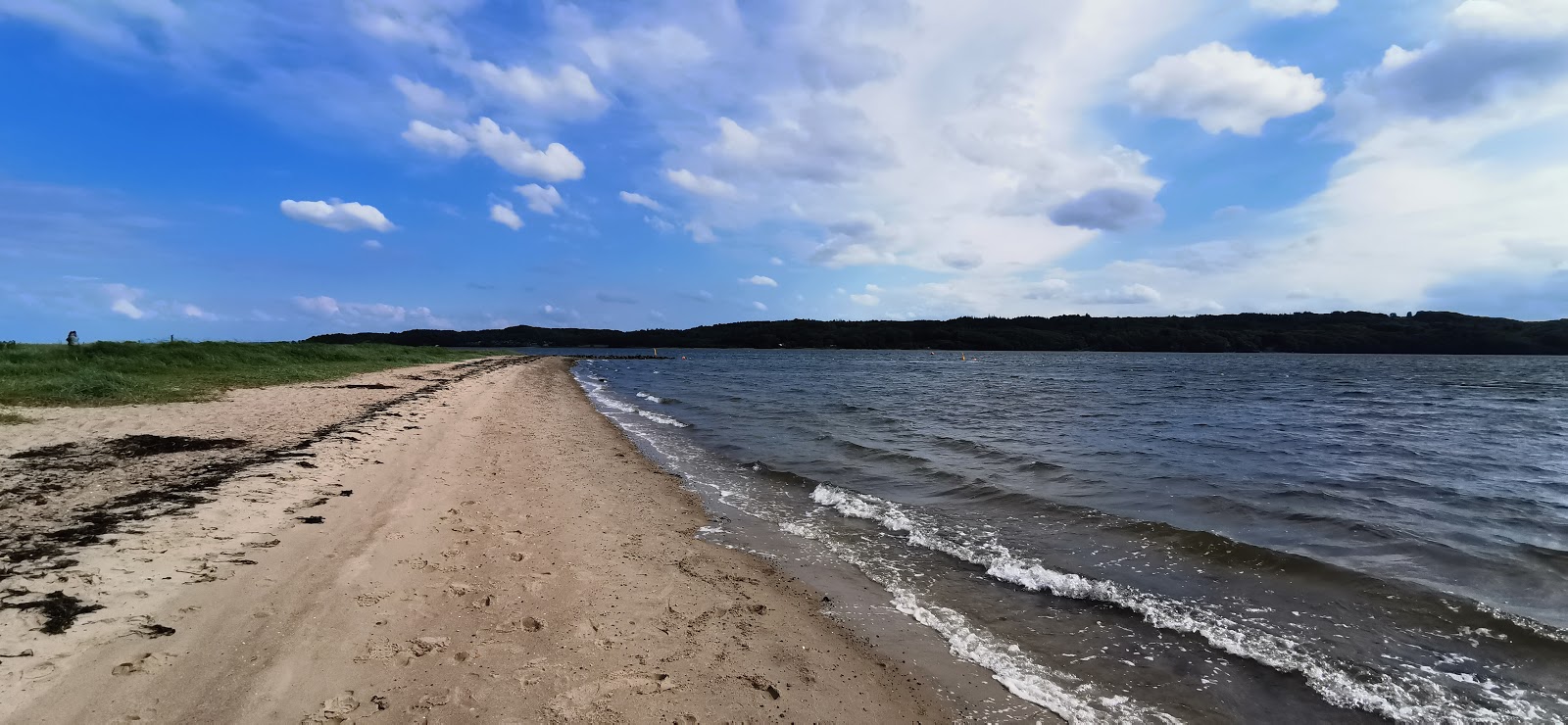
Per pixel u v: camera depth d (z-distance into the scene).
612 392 32.22
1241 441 16.08
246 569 5.08
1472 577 6.45
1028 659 4.82
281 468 8.44
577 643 4.53
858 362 81.94
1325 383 41.22
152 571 4.84
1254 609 5.65
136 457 8.61
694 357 107.50
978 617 5.54
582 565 6.14
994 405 25.64
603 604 5.26
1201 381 43.34
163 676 3.52
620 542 7.05
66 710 3.12
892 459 12.91
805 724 3.83
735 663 4.49
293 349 33.16
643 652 4.50
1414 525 8.32
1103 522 8.28
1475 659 4.77
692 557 6.74
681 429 17.44
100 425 10.76
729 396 29.66
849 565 6.78
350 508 7.05
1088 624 5.39
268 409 14.16
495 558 6.05
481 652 4.24
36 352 18.08
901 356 117.38
